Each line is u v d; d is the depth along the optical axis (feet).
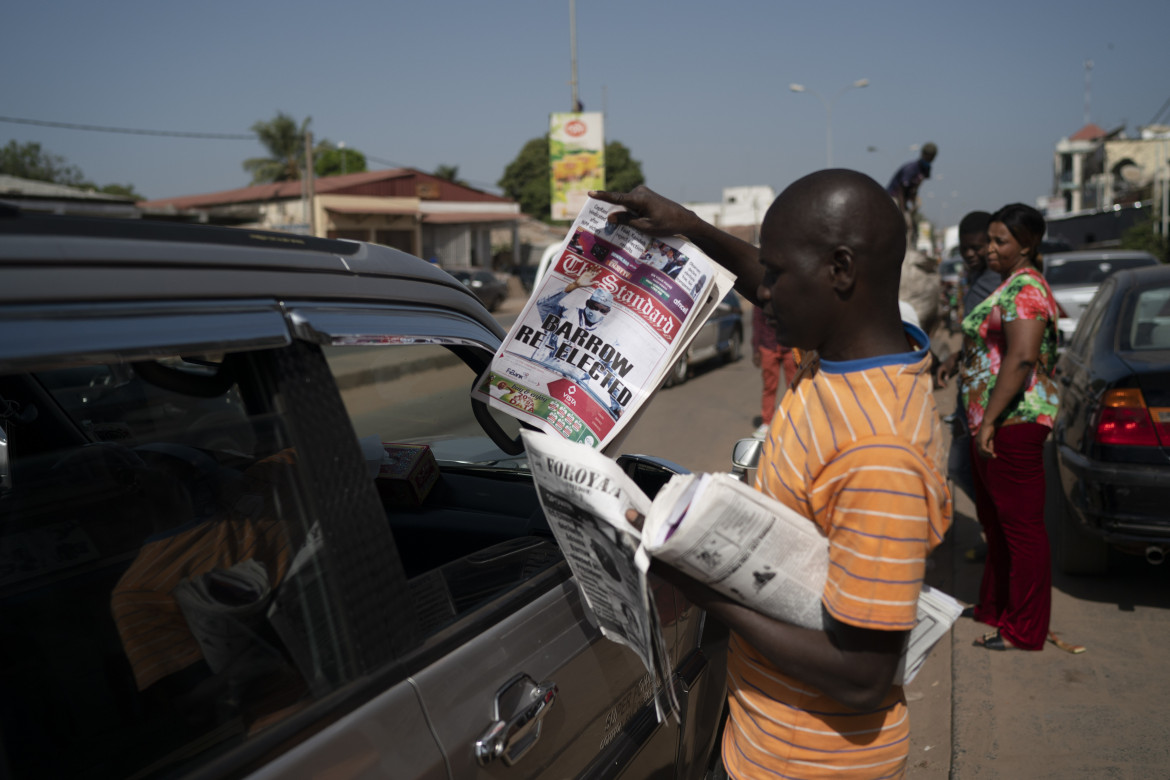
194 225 4.00
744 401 34.24
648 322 5.36
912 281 24.27
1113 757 9.15
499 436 7.08
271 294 3.99
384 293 4.76
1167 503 11.30
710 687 7.38
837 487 3.96
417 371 7.20
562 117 88.28
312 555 3.99
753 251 5.80
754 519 3.85
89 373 4.90
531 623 5.02
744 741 4.70
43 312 3.08
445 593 4.73
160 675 4.03
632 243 5.54
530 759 4.68
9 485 4.44
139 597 4.14
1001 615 11.97
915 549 3.81
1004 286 10.78
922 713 10.55
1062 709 10.09
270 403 3.99
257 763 3.52
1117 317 13.61
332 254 4.59
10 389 5.40
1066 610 12.78
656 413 31.89
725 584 4.03
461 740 4.21
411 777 3.91
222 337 3.64
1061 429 13.92
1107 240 109.40
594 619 5.21
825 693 4.13
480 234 142.00
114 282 3.35
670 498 3.98
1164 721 9.74
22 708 4.10
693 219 5.57
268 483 4.06
